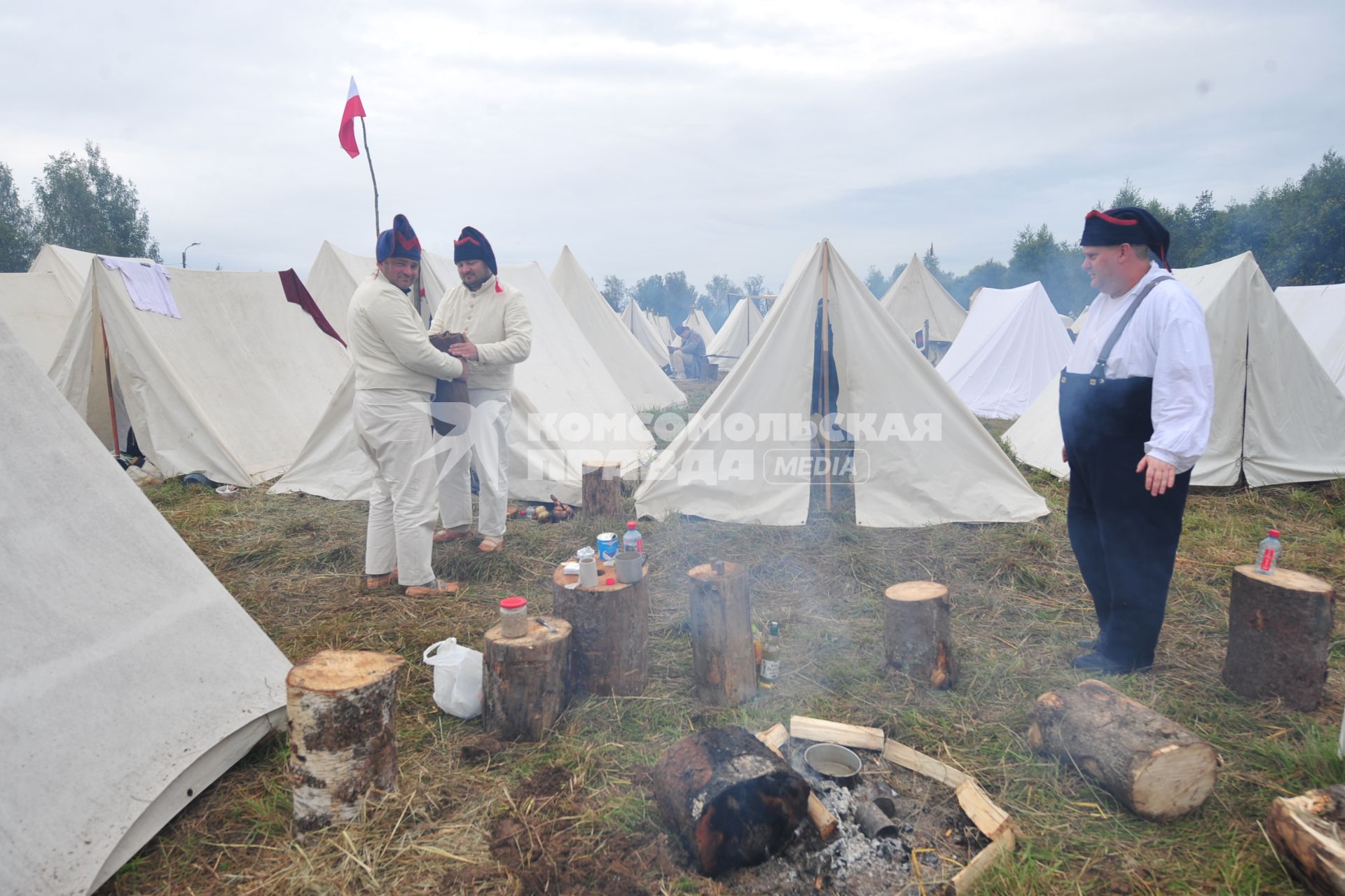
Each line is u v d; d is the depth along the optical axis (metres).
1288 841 1.96
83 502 2.41
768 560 4.64
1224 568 4.37
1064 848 2.12
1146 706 2.61
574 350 8.38
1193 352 2.68
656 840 2.15
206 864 2.07
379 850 2.10
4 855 1.78
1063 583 4.26
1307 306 10.31
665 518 5.38
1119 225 2.91
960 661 3.29
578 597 2.89
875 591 4.20
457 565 4.44
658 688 3.06
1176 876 2.00
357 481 6.14
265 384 7.56
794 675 3.20
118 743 2.12
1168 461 2.70
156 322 6.75
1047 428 7.37
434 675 3.00
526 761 2.54
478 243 4.55
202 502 5.97
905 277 17.98
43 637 2.10
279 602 4.02
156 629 2.39
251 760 2.53
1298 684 2.79
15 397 2.37
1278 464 6.21
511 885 1.98
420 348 3.78
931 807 2.31
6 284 9.68
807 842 2.12
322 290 9.15
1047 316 10.71
